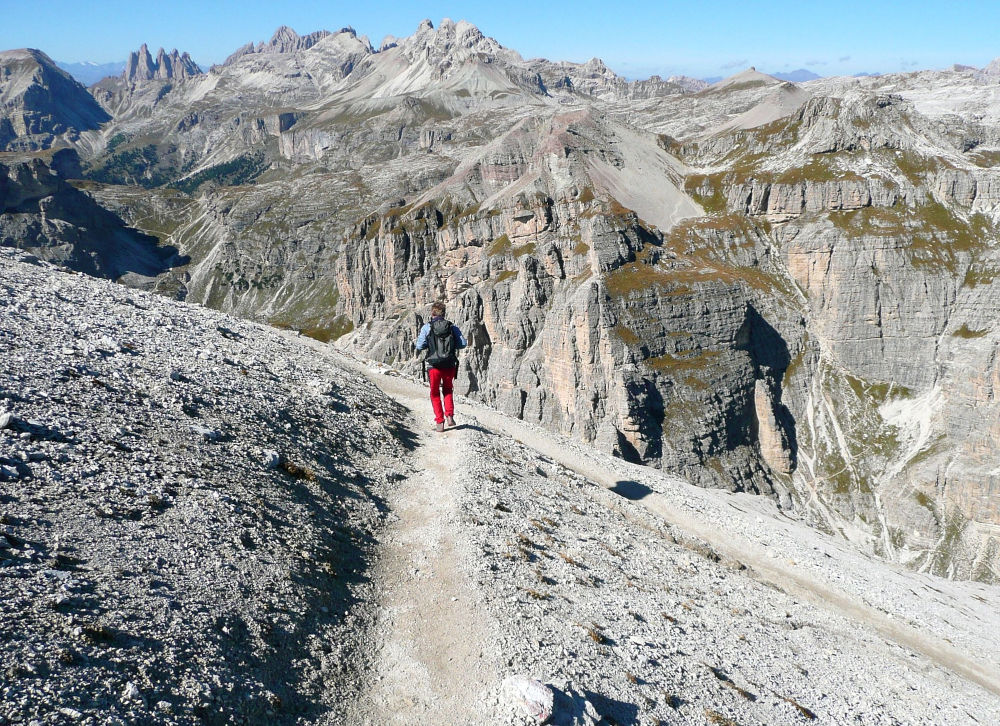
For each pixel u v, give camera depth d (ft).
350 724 36.94
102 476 47.01
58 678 29.09
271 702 35.35
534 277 583.99
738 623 76.89
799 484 508.94
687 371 492.54
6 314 70.59
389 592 52.19
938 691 85.25
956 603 161.48
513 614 50.85
